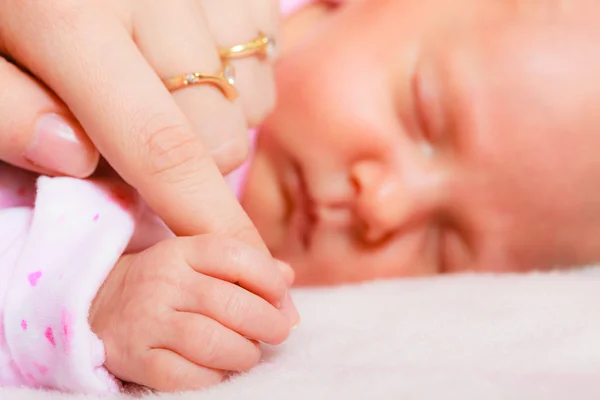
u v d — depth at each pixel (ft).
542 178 1.40
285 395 0.86
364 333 1.02
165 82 1.04
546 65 1.38
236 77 1.12
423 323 1.03
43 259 0.97
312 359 0.96
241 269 0.94
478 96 1.37
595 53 1.39
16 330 0.95
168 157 0.97
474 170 1.39
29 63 0.99
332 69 1.42
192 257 0.95
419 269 1.44
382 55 1.42
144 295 0.94
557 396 0.84
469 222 1.42
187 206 0.98
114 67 0.98
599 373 0.90
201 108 1.05
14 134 0.99
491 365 0.92
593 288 1.14
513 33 1.40
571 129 1.38
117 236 0.98
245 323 0.93
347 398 0.85
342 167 1.39
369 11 1.48
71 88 0.98
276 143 1.41
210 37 1.07
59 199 1.00
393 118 1.39
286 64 1.45
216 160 1.08
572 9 1.42
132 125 0.97
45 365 0.95
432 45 1.41
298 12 1.67
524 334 1.00
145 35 1.03
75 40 0.98
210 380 0.93
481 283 1.18
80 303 0.93
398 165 1.38
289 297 0.98
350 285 1.25
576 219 1.42
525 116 1.38
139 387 0.95
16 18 0.99
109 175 1.06
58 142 1.00
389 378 0.88
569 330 1.00
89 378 0.93
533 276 1.24
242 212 1.00
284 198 1.42
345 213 1.39
